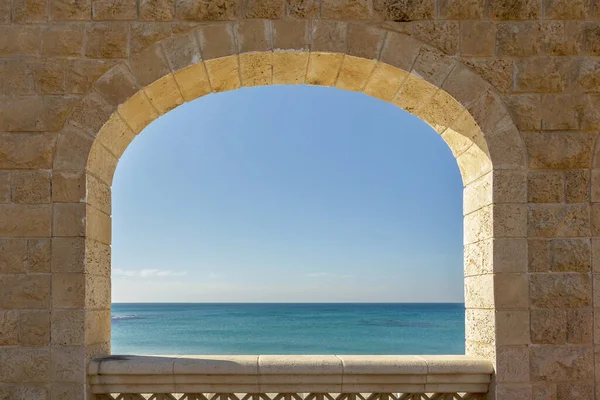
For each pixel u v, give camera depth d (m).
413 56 5.05
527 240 4.93
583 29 5.09
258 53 5.02
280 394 4.89
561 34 5.09
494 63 5.06
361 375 4.86
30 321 4.77
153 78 4.99
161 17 5.02
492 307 4.91
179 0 5.04
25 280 4.80
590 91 5.07
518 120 5.04
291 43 5.02
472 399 5.00
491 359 4.91
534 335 4.85
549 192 4.98
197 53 5.00
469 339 5.47
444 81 5.04
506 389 4.80
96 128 4.95
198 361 4.85
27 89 4.98
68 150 4.92
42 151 4.91
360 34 5.04
